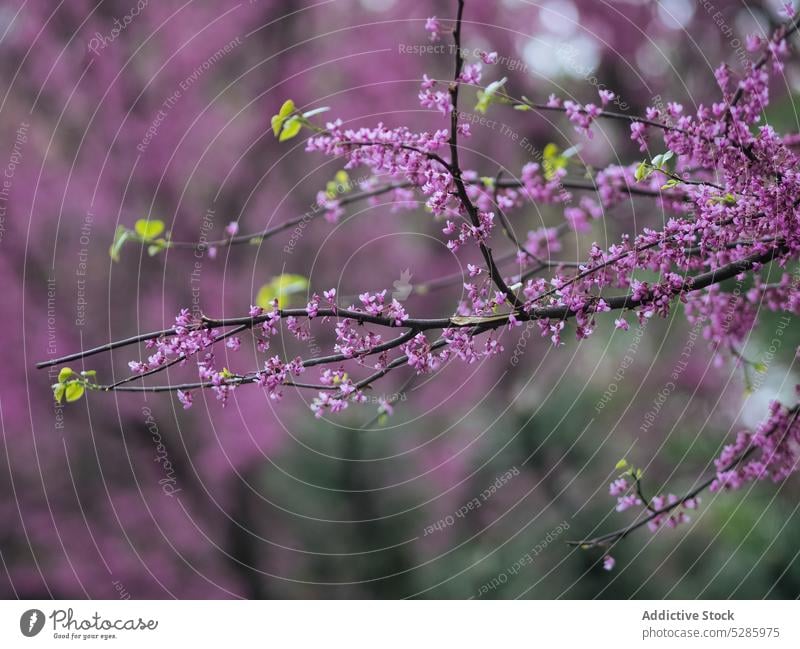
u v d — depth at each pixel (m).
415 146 2.38
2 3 7.66
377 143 2.41
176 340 2.31
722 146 2.34
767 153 2.32
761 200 2.29
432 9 8.51
